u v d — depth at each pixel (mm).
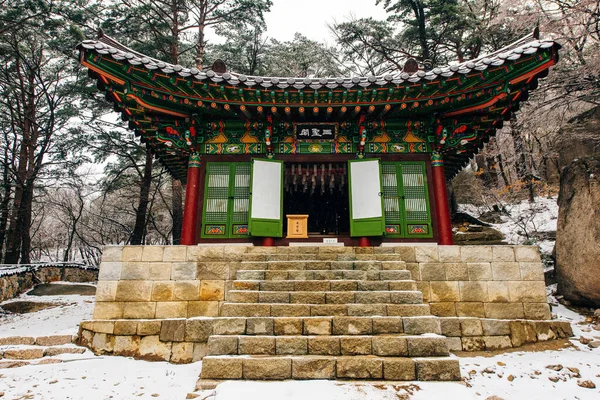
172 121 10320
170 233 32688
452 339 6930
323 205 17453
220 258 7949
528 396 5086
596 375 5711
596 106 18547
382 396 4625
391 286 6996
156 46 19875
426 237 10227
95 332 7039
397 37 24234
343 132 11008
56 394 5133
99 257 33812
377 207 10258
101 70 8398
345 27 23406
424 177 10672
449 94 9344
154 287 7652
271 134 10750
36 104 23312
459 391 4750
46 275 18016
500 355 6609
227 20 21719
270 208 10367
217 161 10852
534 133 18453
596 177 9797
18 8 18406
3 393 5137
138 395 5145
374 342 5508
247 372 5129
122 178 22375
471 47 22609
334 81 9219
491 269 7824
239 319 5980
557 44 7859
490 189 22328
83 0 19250
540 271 7746
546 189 20297
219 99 9594
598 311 9000
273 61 26500
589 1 13070
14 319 12938
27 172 22016
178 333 6832
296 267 7727
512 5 16312
